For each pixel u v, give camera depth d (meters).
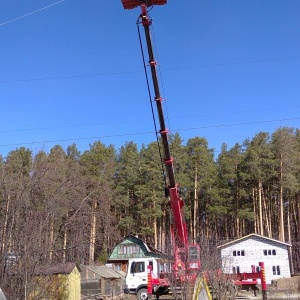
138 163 54.62
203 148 53.88
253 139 54.31
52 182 16.00
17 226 14.04
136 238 45.91
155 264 25.77
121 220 48.44
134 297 29.14
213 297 19.47
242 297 24.19
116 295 31.72
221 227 59.81
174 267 19.62
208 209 53.75
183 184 50.69
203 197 56.34
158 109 18.59
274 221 56.84
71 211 17.08
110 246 42.38
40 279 14.64
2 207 14.34
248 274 24.09
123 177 53.38
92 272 32.62
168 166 19.66
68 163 31.11
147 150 54.81
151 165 51.72
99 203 20.55
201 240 25.50
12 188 14.87
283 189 52.88
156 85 18.33
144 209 49.44
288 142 51.16
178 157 52.28
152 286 22.58
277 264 43.59
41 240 14.45
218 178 55.44
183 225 20.33
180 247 20.02
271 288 33.38
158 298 23.12
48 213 14.86
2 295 4.75
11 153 30.27
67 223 16.33
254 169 51.25
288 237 51.78
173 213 20.11
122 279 36.34
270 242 44.31
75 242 16.47
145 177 52.00
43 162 16.81
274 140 52.34
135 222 51.31
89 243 17.33
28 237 13.97
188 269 19.20
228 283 20.70
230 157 56.62
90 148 54.69
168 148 19.33
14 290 13.18
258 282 24.06
